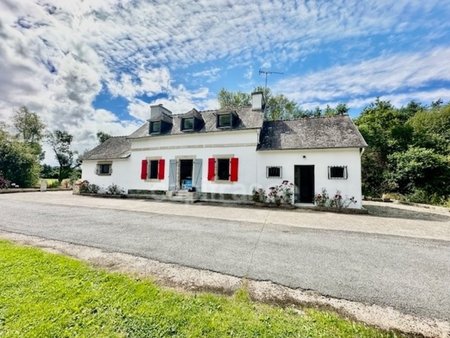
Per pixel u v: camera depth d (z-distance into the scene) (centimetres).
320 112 2870
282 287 320
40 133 3094
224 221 763
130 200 1359
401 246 521
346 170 1097
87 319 232
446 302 289
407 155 1653
